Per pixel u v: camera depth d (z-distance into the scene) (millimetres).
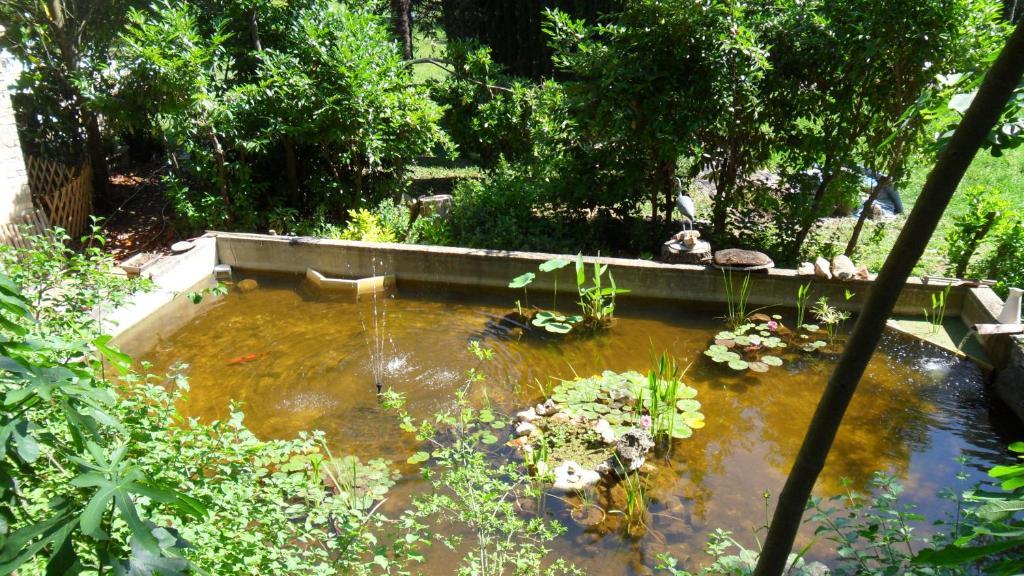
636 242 8195
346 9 8930
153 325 6844
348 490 4262
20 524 1462
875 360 5996
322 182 9211
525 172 8992
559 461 4652
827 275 6781
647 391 5414
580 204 8344
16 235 7789
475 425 5078
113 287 3438
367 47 8734
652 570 3725
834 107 7316
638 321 6859
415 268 7785
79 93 9219
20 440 1076
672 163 7824
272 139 8531
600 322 6809
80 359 2676
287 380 5734
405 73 9297
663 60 7379
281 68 8523
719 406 5367
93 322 3096
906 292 6684
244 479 2666
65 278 3314
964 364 5867
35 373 1073
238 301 7457
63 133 9484
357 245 7844
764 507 4234
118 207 9867
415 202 9203
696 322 6832
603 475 4508
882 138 7227
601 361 6086
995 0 6805
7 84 8641
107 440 2119
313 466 4156
